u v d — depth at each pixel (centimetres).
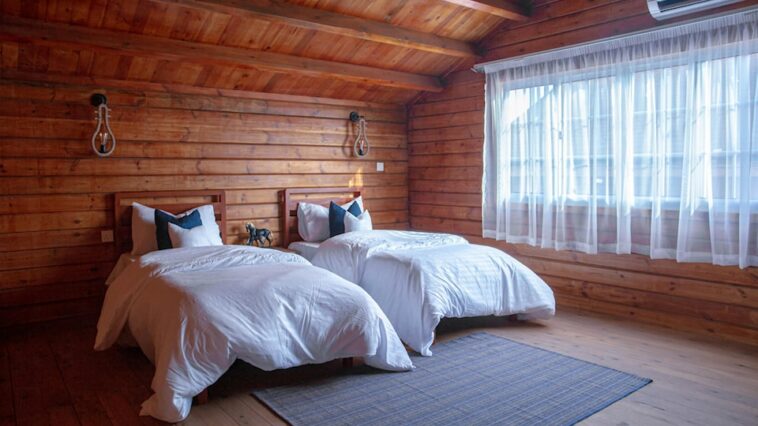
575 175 490
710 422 269
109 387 322
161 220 454
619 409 284
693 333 421
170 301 305
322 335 316
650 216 445
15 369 351
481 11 511
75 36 391
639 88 445
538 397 300
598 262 486
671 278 438
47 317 450
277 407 290
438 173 637
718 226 401
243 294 308
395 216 668
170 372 275
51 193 445
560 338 409
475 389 312
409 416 278
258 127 550
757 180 383
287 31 464
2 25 365
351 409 287
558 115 498
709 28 400
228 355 287
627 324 447
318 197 601
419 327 375
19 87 427
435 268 397
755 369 341
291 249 552
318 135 594
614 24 462
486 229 570
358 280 433
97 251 469
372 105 636
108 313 369
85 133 457
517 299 427
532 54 512
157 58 450
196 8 376
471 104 592
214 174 525
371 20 470
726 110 394
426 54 561
